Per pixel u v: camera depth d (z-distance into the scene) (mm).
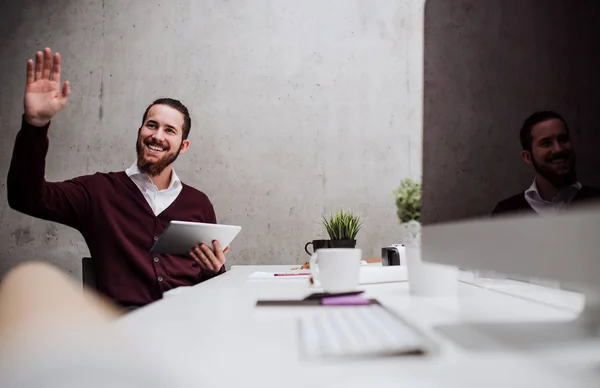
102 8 2850
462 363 401
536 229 357
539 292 893
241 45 2863
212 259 1530
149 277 1851
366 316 603
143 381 285
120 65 2828
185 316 652
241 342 493
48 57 1617
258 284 1138
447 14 562
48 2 2846
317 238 2770
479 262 451
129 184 1997
